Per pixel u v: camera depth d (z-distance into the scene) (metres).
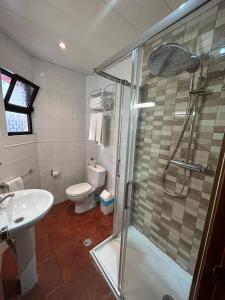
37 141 2.21
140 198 1.71
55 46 1.70
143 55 1.36
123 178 1.76
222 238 0.40
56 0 1.06
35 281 1.28
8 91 1.63
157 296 1.16
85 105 2.66
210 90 1.05
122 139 1.75
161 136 1.43
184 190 1.29
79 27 1.35
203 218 1.19
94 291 1.24
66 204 2.56
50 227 1.99
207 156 1.12
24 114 2.03
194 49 1.09
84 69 2.33
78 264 1.47
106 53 1.80
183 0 1.00
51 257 1.54
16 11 1.18
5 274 1.33
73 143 2.63
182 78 1.21
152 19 1.20
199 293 0.47
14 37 1.54
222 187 0.39
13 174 1.69
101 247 1.65
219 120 1.04
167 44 0.95
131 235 1.64
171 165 1.37
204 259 0.45
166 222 1.47
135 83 1.38
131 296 1.17
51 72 2.17
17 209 1.25
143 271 1.32
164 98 1.36
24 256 1.16
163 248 1.53
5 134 1.54
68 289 1.25
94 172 2.35
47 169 2.38
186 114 1.20
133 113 1.46
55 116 2.34
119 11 1.13
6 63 1.52
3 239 0.88
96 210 2.41
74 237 1.82
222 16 0.95
